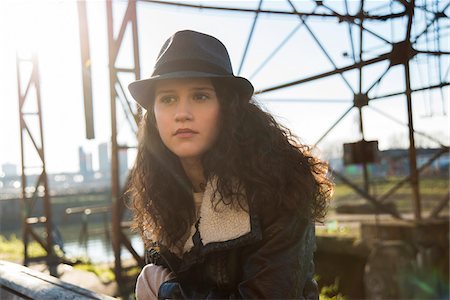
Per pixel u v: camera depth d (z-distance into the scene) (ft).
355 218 35.29
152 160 3.61
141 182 3.70
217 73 3.06
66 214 45.21
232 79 3.05
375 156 22.16
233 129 3.02
